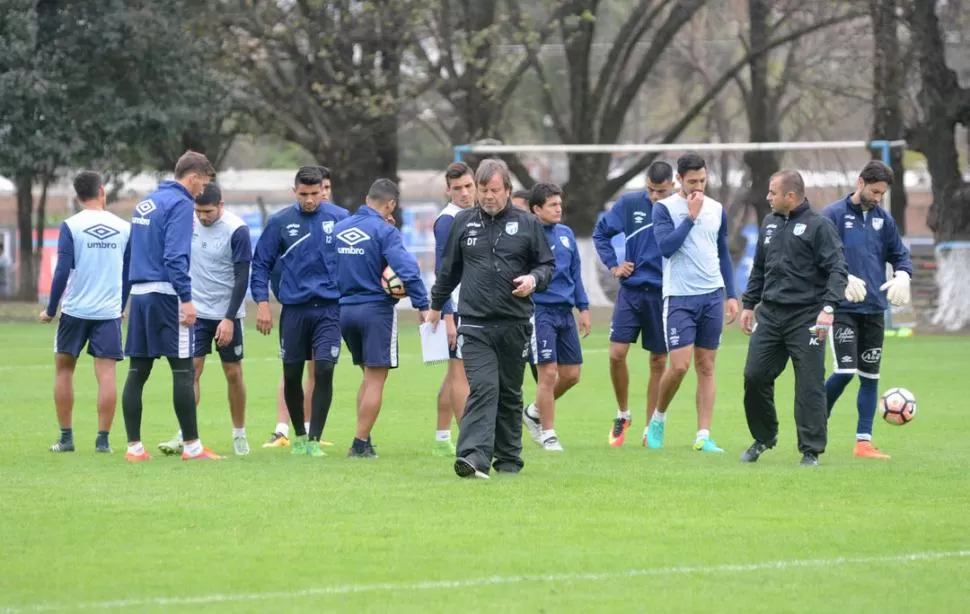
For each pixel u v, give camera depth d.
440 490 35.19
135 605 23.73
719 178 162.12
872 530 30.22
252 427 51.22
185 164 40.22
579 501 33.62
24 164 115.31
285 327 42.84
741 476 37.84
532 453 43.69
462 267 37.81
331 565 26.75
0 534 29.62
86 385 66.38
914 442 46.25
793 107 149.75
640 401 60.69
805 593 24.70
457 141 126.50
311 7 116.38
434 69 120.12
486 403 37.16
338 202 127.44
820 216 39.78
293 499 33.81
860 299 40.91
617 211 46.97
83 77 117.12
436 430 46.75
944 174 111.38
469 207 42.34
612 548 28.30
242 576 25.84
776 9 127.69
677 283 44.22
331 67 119.94
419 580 25.56
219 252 43.50
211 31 119.62
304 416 44.88
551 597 24.33
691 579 25.70
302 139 125.00
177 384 40.81
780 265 40.06
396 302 41.88
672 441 47.41
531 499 33.91
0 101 112.81
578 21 121.81
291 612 23.30
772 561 27.22
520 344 37.44
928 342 94.44
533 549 28.19
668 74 158.75
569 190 133.50
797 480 37.12
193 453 41.19
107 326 42.91
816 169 136.38
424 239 166.62
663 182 44.84
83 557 27.44
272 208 173.88
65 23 117.06
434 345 41.72
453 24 122.25
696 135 170.50
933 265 111.25
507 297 36.88
